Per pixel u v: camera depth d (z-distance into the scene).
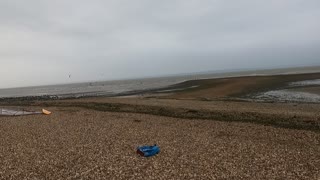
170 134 22.83
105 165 15.82
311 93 49.69
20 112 40.00
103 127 26.38
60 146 20.06
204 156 17.02
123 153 18.02
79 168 15.45
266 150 17.94
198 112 31.89
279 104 37.78
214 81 84.19
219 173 14.22
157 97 54.31
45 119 32.16
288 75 94.69
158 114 33.09
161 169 14.98
